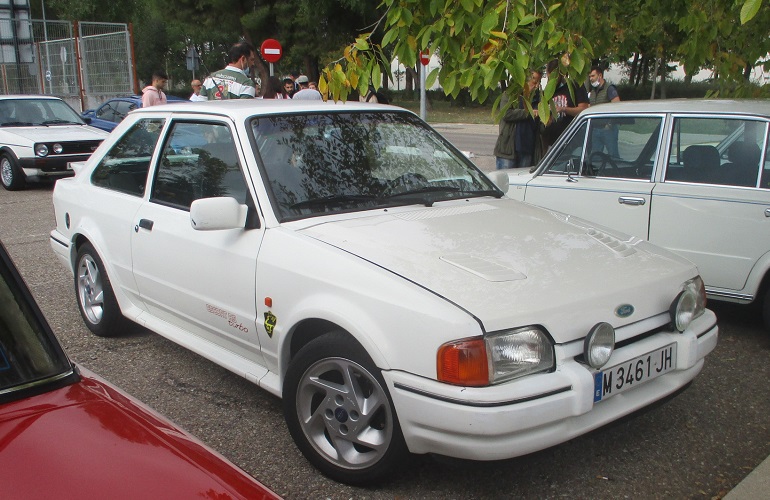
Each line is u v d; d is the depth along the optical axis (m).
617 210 5.74
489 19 3.74
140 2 46.56
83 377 2.23
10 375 2.08
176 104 4.77
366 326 3.07
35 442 1.85
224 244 3.84
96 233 5.03
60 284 6.83
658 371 3.32
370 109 4.53
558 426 2.94
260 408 4.24
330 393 3.32
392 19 4.30
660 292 3.40
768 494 3.22
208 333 4.15
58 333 5.48
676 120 5.54
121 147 5.06
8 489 1.68
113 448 1.88
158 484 1.79
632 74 38.84
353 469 3.28
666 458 3.65
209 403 4.30
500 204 4.22
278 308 3.51
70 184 5.51
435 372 2.86
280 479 3.46
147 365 4.88
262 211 3.70
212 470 1.91
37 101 14.25
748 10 2.70
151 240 4.42
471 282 3.06
